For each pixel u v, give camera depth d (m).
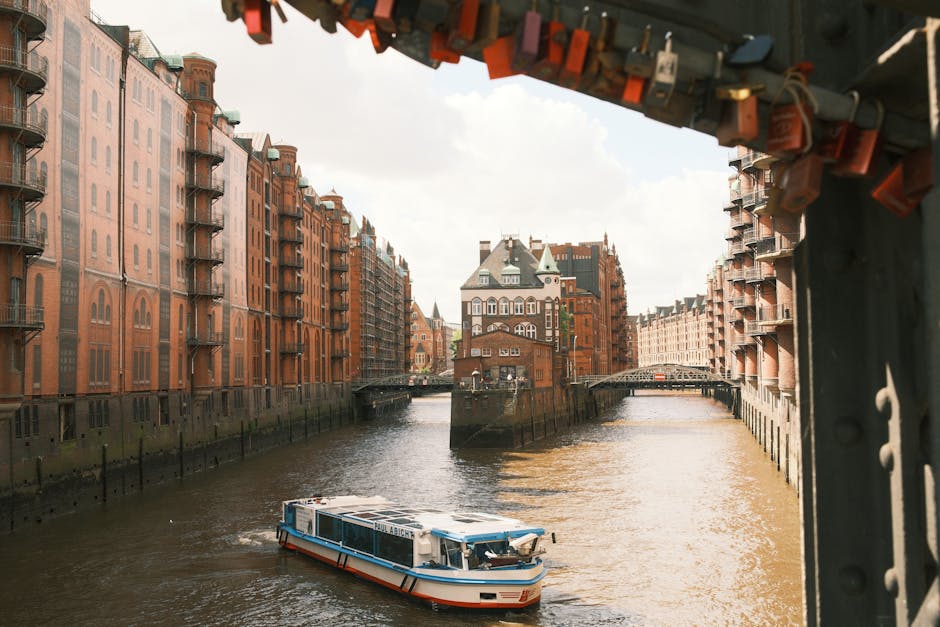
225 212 71.88
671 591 27.12
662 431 89.25
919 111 2.91
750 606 25.47
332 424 106.69
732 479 51.38
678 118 3.09
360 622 24.70
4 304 37.56
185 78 64.75
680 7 2.98
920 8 2.39
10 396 36.47
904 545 2.95
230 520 39.94
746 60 2.81
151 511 42.50
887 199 2.87
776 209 3.20
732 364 109.56
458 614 25.41
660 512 40.50
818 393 3.29
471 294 115.81
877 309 3.13
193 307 63.06
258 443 76.62
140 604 26.38
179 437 57.91
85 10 46.16
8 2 36.97
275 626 24.36
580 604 26.00
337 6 2.81
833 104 2.80
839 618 3.22
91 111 46.94
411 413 145.50
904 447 2.94
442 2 2.72
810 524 3.37
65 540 35.34
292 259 91.06
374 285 148.50
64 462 42.00
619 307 199.00
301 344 92.25
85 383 45.22
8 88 37.66
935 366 2.53
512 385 82.25
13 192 38.22
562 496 45.81
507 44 2.94
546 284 114.69
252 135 86.62
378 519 29.56
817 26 3.14
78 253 45.00
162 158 57.88
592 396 119.31
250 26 2.83
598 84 2.97
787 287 44.50
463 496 46.41
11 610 25.64
